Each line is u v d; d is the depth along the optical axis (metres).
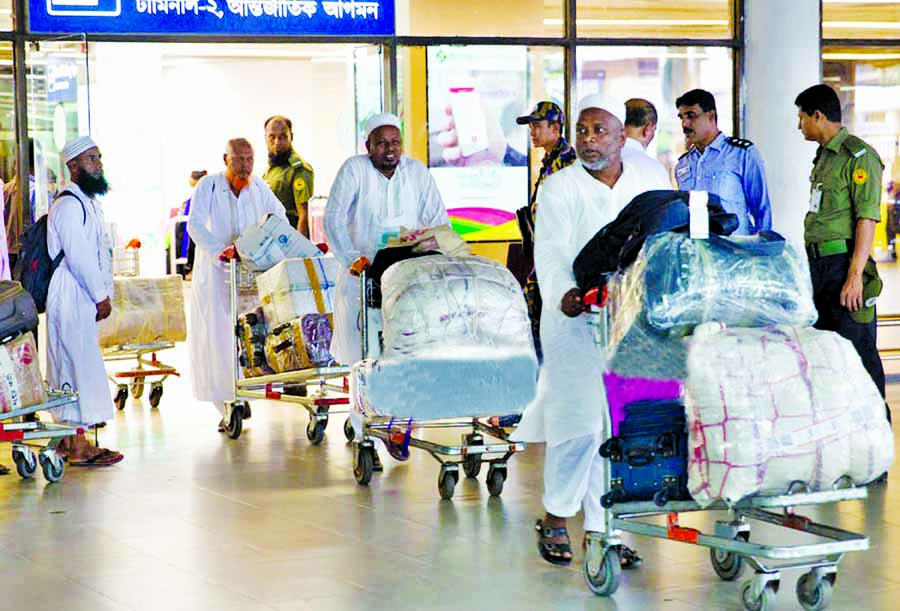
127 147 22.75
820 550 5.41
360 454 8.48
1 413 8.45
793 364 5.46
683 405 5.77
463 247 8.63
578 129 6.25
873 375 8.52
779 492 5.46
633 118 8.10
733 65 12.75
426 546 6.86
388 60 12.23
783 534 6.90
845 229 8.48
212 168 23.20
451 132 12.37
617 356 5.74
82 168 9.27
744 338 5.51
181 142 23.11
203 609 5.80
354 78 12.43
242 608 5.80
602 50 12.60
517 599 5.88
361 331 8.66
